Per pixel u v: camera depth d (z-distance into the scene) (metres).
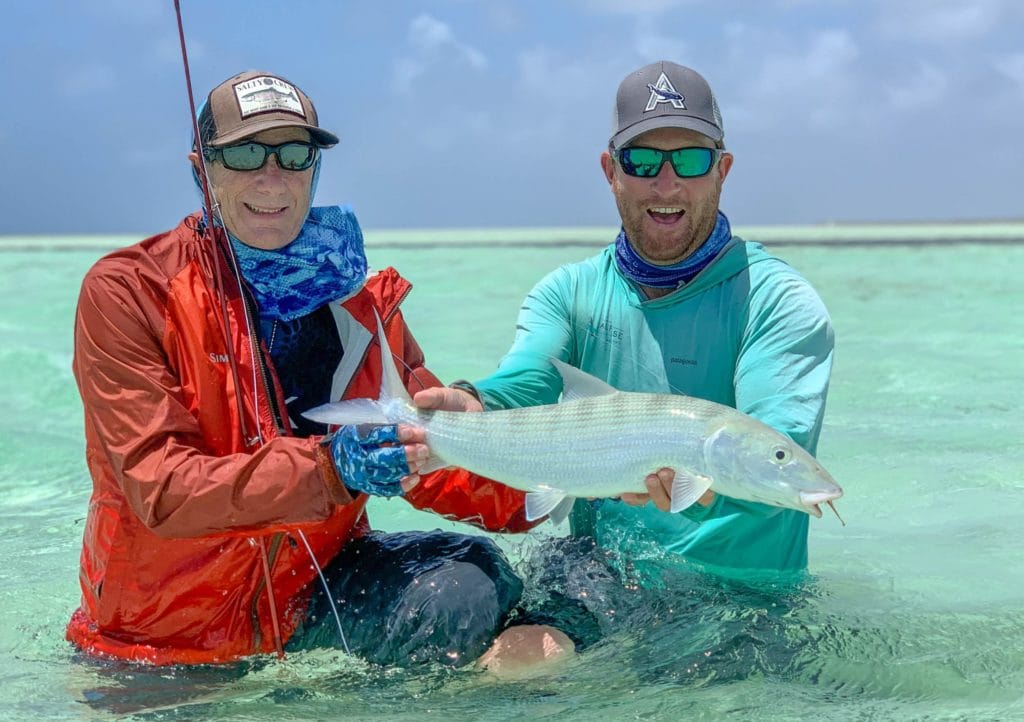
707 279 3.94
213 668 3.47
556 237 41.75
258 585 3.50
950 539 4.66
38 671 3.46
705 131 3.74
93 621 3.57
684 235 3.89
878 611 3.72
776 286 3.87
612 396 3.27
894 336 11.38
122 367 3.28
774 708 3.00
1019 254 25.73
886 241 32.28
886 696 3.07
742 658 3.34
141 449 3.23
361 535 3.98
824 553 4.50
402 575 3.60
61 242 45.44
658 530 4.01
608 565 3.96
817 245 30.25
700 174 3.80
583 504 4.20
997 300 14.88
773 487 3.07
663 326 4.00
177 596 3.42
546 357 4.02
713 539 3.92
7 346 10.91
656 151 3.77
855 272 20.48
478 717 3.03
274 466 3.18
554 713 3.04
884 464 5.97
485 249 30.00
